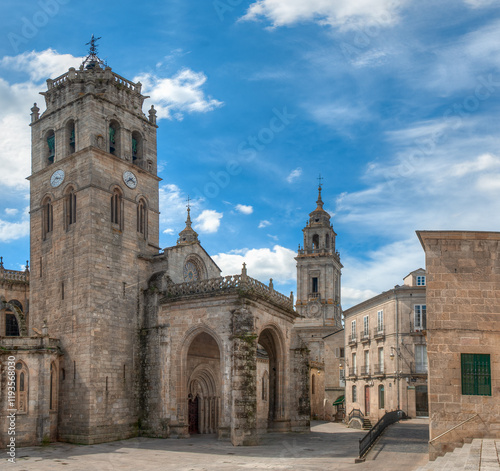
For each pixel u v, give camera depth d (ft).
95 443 154.20
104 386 161.07
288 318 190.19
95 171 172.76
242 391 149.38
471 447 99.04
